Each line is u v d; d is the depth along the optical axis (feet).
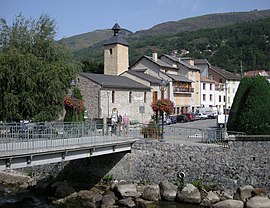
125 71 165.07
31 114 87.40
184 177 77.10
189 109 201.46
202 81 219.61
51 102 90.38
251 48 370.94
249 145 72.54
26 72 84.38
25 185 83.51
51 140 65.46
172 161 78.69
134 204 68.54
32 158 58.23
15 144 62.18
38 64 88.38
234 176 73.15
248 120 78.48
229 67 354.13
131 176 82.33
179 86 187.93
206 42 449.48
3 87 84.07
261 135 73.05
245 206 63.87
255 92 79.10
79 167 87.51
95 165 86.07
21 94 84.79
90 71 222.28
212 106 231.91
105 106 128.57
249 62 357.61
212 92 232.12
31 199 73.31
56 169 89.30
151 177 80.38
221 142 77.92
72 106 91.20
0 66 83.25
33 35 98.78
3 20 98.07
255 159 71.97
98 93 126.93
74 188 80.48
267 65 345.51
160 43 483.10
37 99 87.10
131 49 466.70
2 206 68.08
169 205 67.77
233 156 73.56
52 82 87.56
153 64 182.50
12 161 54.90
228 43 413.39
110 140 77.41
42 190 77.92
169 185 72.43
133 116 144.15
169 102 86.48
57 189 76.07
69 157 65.77
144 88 151.12
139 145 82.02
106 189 79.71
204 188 73.77
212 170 74.95
